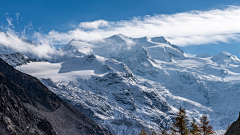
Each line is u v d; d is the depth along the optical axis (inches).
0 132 3484.3
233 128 1652.3
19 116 4357.8
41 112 6122.1
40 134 4662.9
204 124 2522.1
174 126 2556.6
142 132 3358.8
